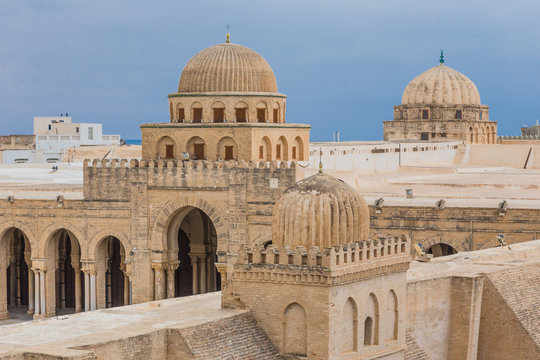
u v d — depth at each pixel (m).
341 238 58.38
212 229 101.12
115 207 95.25
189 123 98.69
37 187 104.94
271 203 90.12
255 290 58.12
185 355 53.53
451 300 72.44
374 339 59.66
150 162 94.06
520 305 74.38
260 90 100.38
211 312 58.41
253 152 96.56
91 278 96.12
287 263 56.84
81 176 124.50
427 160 154.00
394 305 61.47
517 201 88.25
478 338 74.25
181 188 93.00
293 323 57.03
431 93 175.50
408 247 61.97
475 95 177.00
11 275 106.38
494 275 74.69
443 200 89.06
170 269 95.06
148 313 61.44
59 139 197.12
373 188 110.88
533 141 188.38
